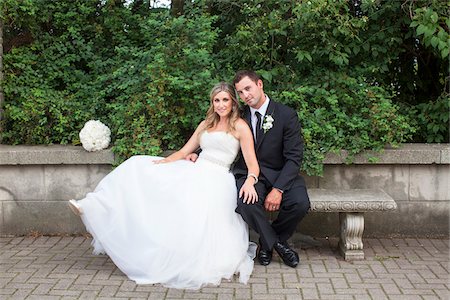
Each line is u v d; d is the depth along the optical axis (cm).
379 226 494
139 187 398
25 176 496
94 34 618
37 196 499
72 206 404
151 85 493
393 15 538
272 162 427
